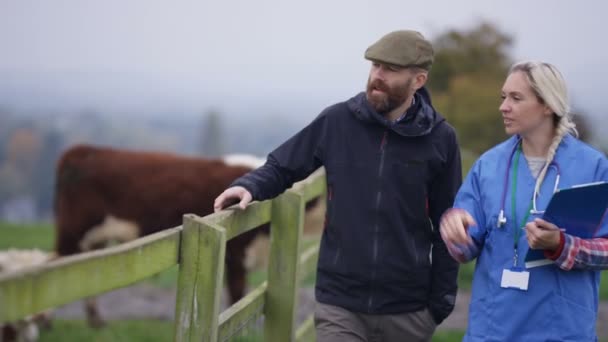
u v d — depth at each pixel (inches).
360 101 177.0
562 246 141.9
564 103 151.6
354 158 176.2
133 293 466.3
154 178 402.3
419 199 176.4
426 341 184.5
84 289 111.9
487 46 748.6
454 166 179.3
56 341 354.6
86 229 408.8
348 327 176.6
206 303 145.9
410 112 175.6
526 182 153.0
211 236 144.9
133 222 403.9
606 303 438.3
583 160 150.7
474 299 156.3
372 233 174.9
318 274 182.5
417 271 177.3
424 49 170.4
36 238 633.0
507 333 150.0
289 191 201.5
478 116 712.4
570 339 147.9
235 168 401.7
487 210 155.1
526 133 154.0
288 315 203.6
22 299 97.5
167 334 376.2
